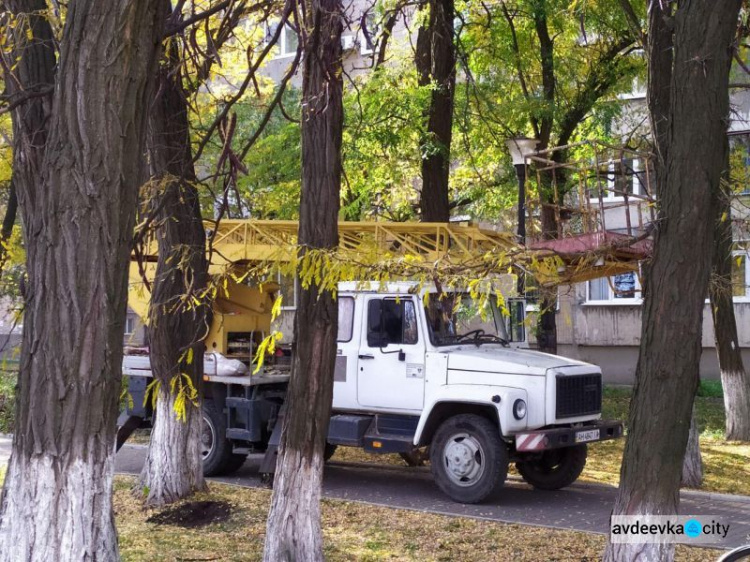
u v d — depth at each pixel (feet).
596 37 60.39
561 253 21.74
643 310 21.06
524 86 59.16
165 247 33.55
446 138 50.70
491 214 68.03
